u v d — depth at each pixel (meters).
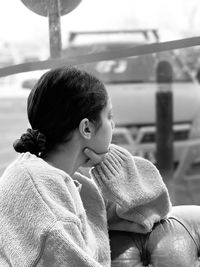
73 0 1.30
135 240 1.14
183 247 1.12
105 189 1.08
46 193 0.89
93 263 0.85
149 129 4.36
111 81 4.27
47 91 0.95
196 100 4.60
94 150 0.99
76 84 0.95
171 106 3.59
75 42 3.55
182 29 3.93
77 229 0.88
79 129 0.96
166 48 1.27
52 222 0.86
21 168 0.92
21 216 0.88
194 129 4.46
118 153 1.11
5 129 2.84
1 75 1.28
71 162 0.98
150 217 1.12
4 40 3.25
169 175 3.49
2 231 0.89
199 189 3.65
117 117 4.26
